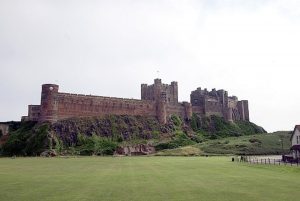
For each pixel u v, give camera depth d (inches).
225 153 5477.4
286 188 1196.5
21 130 6446.9
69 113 6781.5
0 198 1021.2
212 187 1235.9
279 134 7017.7
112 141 6761.8
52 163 2977.4
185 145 6820.9
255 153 5452.8
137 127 7514.8
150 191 1139.3
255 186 1256.2
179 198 999.0
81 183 1378.0
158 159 3865.7
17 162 3189.0
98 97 7313.0
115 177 1617.9
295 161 2655.0
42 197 1033.5
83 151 5910.4
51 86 6525.6
